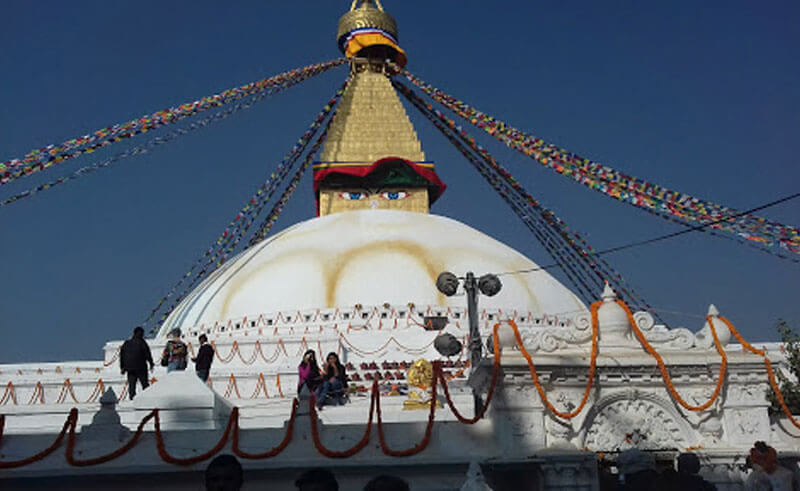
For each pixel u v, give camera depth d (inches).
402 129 1633.9
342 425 498.9
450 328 1024.2
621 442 506.3
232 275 1226.0
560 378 506.9
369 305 1079.6
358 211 1334.9
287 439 488.4
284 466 473.7
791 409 682.2
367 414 602.2
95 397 902.4
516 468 475.5
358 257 1153.4
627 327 530.9
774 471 400.2
